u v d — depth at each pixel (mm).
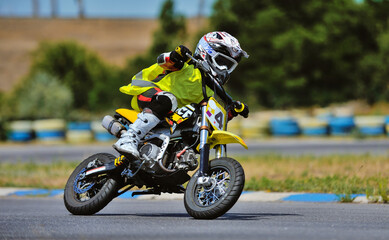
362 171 31734
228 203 16141
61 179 34656
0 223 16172
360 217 17266
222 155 17453
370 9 142250
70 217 17906
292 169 34656
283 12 142500
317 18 145000
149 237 12914
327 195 24250
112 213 19984
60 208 22391
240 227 14484
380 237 12695
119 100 113625
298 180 28438
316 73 139250
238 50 17562
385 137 75750
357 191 24656
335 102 139375
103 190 18453
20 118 94312
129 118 18391
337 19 139250
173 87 17625
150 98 17922
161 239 12609
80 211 18594
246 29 141250
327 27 140125
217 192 16734
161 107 17453
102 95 125875
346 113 108062
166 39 130875
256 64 140125
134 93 18297
